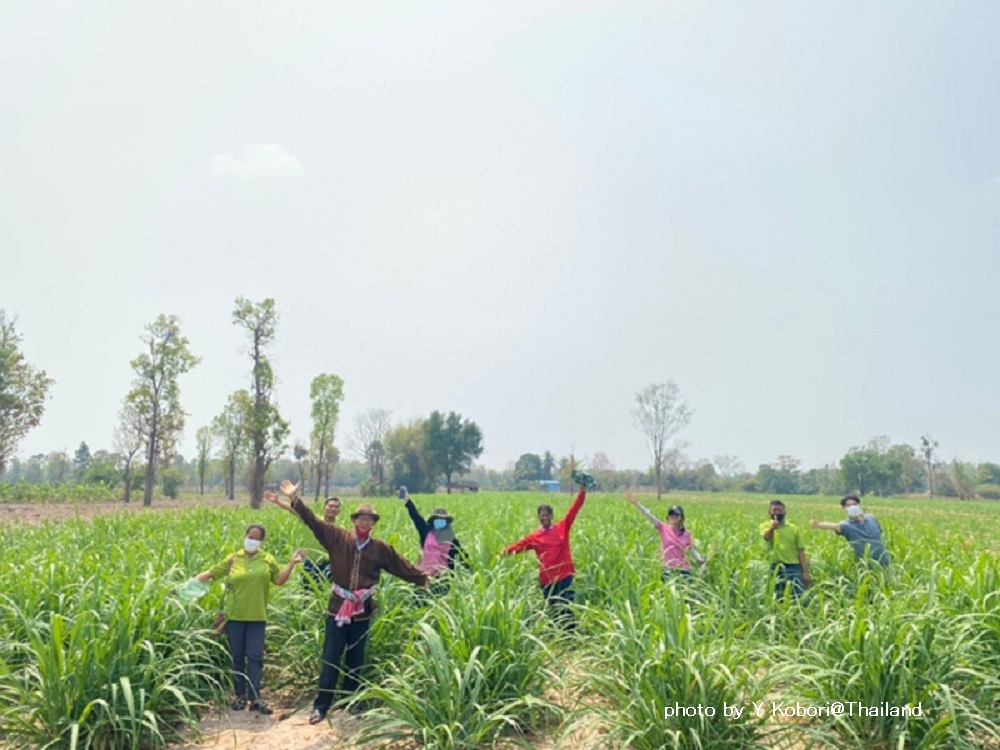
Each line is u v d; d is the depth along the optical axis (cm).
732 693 536
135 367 5006
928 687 529
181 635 705
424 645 635
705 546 1216
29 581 771
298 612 821
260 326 4772
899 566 973
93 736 586
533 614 759
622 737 543
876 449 10819
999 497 10856
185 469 13250
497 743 598
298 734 655
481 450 9825
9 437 4647
